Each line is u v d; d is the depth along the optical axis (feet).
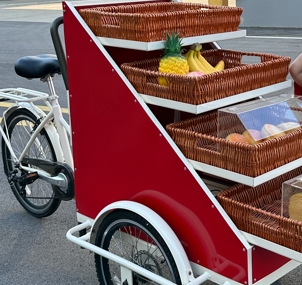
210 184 8.59
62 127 10.03
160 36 6.95
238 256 6.35
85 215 8.39
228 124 6.82
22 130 11.39
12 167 11.73
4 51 31.22
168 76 6.63
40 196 11.71
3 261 10.03
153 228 7.06
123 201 7.45
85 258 10.05
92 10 7.49
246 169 6.15
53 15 50.96
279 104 7.28
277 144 6.29
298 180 6.50
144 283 8.07
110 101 7.35
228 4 44.39
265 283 6.59
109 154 7.61
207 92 6.52
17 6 63.46
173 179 6.82
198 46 7.45
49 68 9.84
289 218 6.23
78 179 8.31
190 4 8.63
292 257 5.95
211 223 6.54
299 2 36.06
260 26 38.06
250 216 6.32
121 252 8.62
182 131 6.73
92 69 7.48
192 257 6.95
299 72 8.01
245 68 7.01
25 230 11.18
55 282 9.31
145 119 6.94
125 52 8.34
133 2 8.64
